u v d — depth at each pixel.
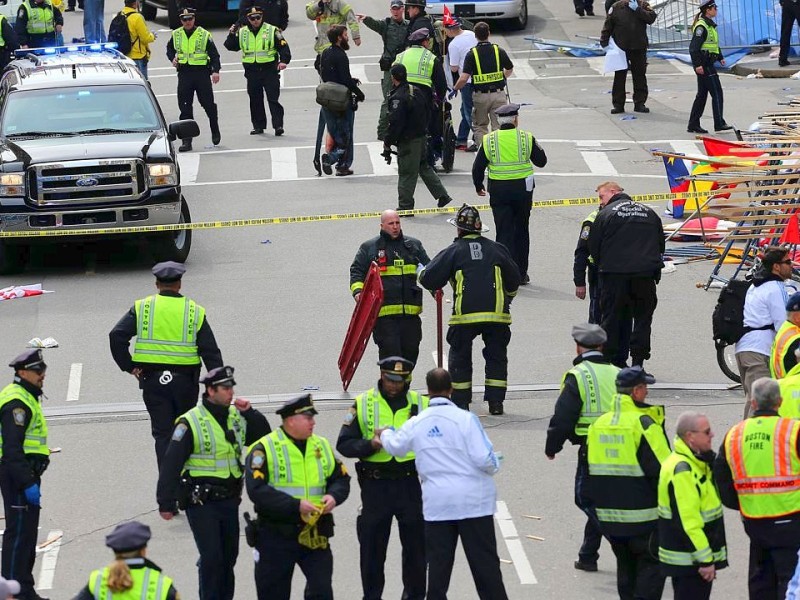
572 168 85.00
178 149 93.88
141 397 52.19
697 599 31.11
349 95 83.81
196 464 33.62
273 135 97.88
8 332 59.62
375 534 34.12
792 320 40.25
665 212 73.50
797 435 31.69
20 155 67.25
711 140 69.38
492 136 62.50
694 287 63.94
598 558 37.31
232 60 127.56
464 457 32.44
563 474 43.69
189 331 40.38
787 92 104.31
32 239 67.38
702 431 30.70
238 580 37.41
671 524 30.83
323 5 98.19
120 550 25.70
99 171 66.62
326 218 67.44
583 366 35.50
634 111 100.56
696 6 124.50
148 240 74.38
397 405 34.09
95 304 63.41
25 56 80.56
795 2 110.44
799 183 62.38
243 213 77.56
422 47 77.06
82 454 46.75
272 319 60.38
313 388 52.16
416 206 77.62
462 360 48.22
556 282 65.19
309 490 31.58
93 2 121.00
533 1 149.00
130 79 73.75
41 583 37.31
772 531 31.91
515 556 37.94
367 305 48.03
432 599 32.47
